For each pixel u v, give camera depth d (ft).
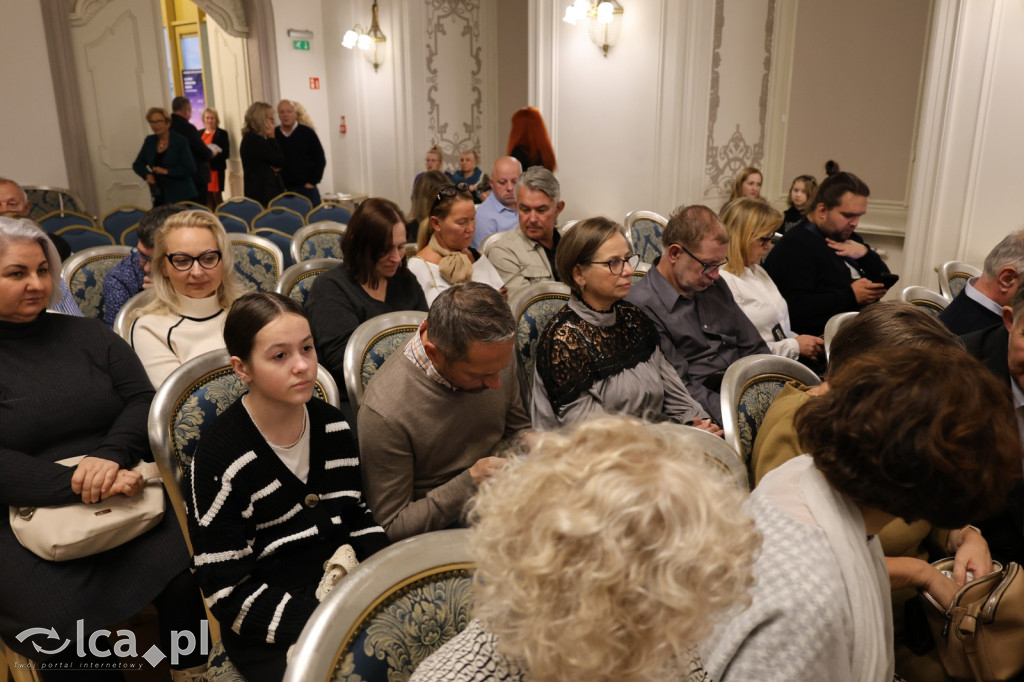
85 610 4.99
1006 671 3.88
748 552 1.96
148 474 5.44
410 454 5.03
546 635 1.81
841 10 18.31
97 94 24.50
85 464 5.15
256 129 24.93
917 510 2.74
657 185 17.75
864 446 2.70
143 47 25.29
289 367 4.23
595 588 1.74
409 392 4.92
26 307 5.35
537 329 7.85
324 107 29.25
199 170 25.64
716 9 17.28
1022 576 3.90
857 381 2.81
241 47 28.27
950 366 2.74
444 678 2.09
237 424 4.39
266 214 16.96
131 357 6.04
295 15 27.81
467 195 9.26
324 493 4.71
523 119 15.60
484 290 4.78
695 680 2.41
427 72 25.79
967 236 13.93
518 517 1.92
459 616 3.11
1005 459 2.70
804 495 2.94
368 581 2.92
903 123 17.72
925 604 4.07
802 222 10.75
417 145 26.03
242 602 4.17
